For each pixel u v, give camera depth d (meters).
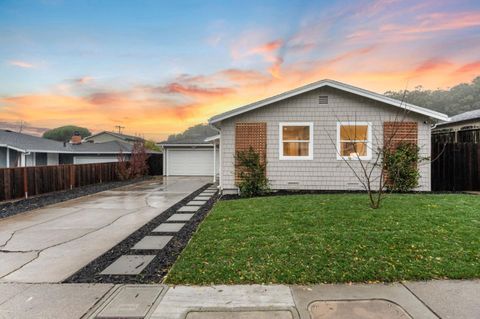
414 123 9.56
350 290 2.99
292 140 9.96
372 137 9.66
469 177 9.70
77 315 2.59
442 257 3.64
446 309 2.61
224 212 6.50
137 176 18.91
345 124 9.77
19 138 18.47
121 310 2.66
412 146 9.47
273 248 4.05
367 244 4.08
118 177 17.53
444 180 9.96
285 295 2.91
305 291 2.98
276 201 7.41
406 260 3.59
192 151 20.66
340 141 9.80
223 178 10.18
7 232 5.64
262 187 9.73
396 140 9.60
